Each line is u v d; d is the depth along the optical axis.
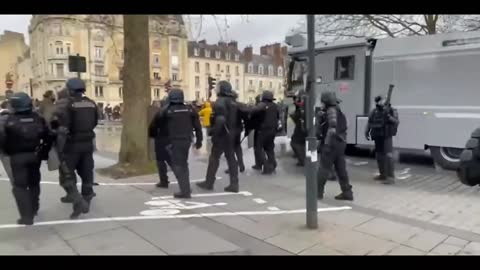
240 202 6.56
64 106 5.39
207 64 72.88
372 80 10.30
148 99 8.95
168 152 7.28
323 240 4.85
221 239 4.86
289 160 11.02
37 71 59.56
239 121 7.94
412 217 5.88
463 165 3.82
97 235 4.97
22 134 5.07
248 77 81.19
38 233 5.02
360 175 9.02
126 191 7.24
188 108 6.75
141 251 4.48
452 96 9.06
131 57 8.72
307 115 5.13
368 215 5.91
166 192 7.18
